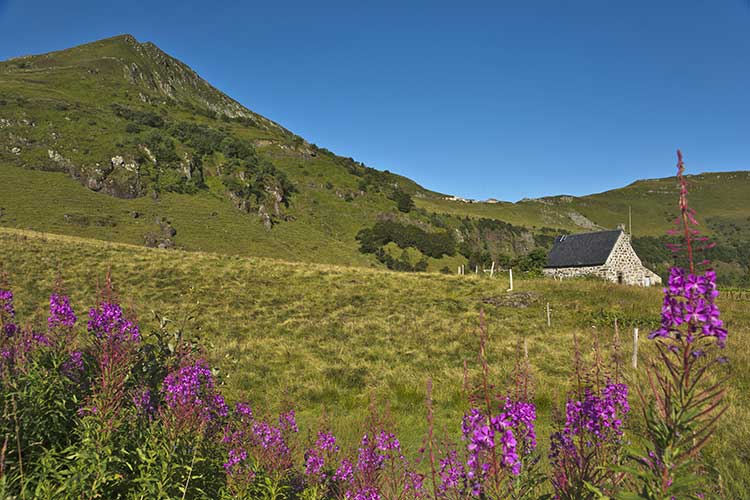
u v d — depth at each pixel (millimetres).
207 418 4270
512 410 2797
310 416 10422
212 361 8398
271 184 116625
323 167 153750
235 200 103062
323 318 22281
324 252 98125
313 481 4477
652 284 47188
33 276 25438
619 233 47406
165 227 79625
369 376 13414
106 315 4086
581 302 25609
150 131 116188
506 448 2482
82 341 4543
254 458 4371
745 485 5559
